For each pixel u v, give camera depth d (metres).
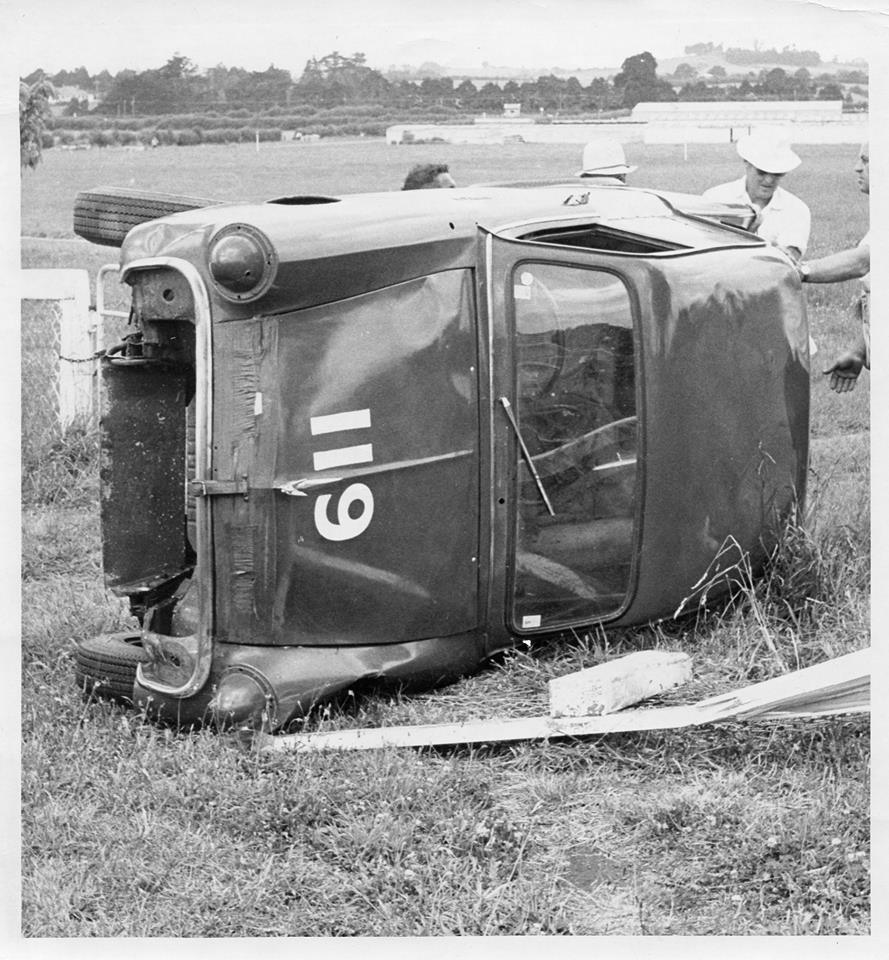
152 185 14.63
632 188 6.28
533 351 4.99
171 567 5.29
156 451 5.24
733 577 5.53
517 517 5.02
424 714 4.87
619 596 5.28
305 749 4.52
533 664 5.16
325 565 4.71
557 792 4.34
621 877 3.98
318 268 4.57
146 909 3.90
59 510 7.87
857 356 6.84
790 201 7.51
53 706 5.03
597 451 5.13
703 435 5.31
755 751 4.52
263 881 3.96
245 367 4.61
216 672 4.72
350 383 4.68
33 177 15.99
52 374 9.05
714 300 5.37
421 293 4.78
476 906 3.81
